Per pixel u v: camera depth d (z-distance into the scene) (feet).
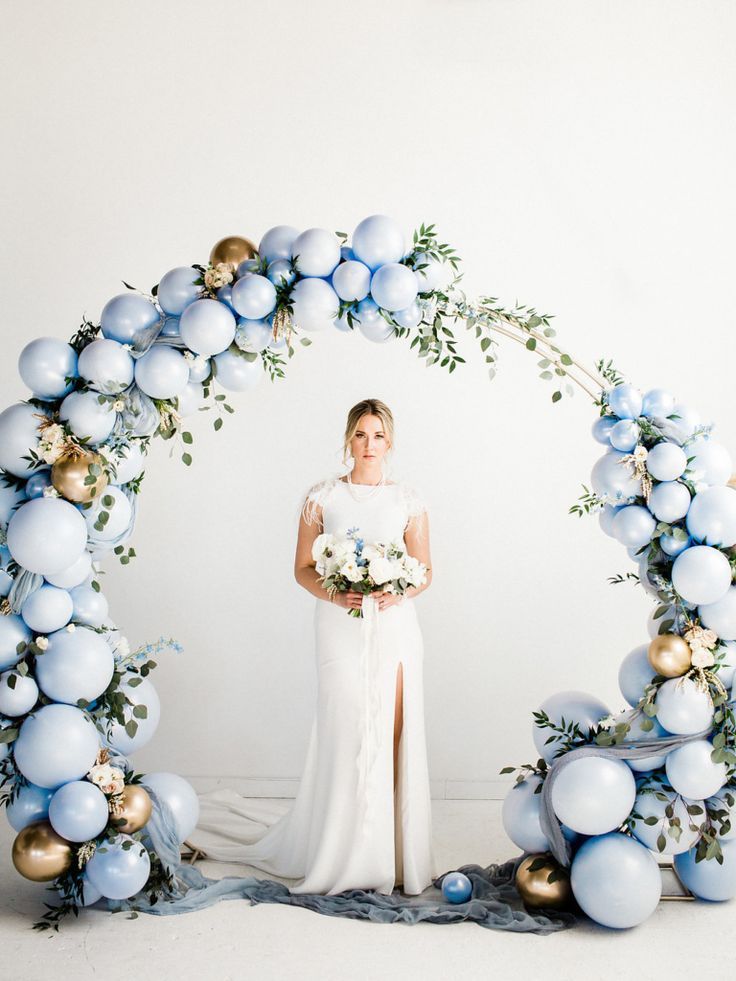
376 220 9.71
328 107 13.98
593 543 14.07
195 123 14.02
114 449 9.64
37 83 14.07
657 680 9.89
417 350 13.99
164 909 9.94
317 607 11.34
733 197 13.87
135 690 10.32
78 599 9.95
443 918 9.80
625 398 10.04
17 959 8.86
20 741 9.37
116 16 14.02
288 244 9.87
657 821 9.64
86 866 9.46
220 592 14.23
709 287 13.91
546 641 14.17
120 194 14.07
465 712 14.23
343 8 13.97
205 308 9.37
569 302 13.94
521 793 10.25
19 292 14.11
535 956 9.04
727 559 9.80
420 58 13.98
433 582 14.15
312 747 11.20
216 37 13.99
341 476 11.71
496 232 13.97
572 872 9.66
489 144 13.97
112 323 9.61
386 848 10.43
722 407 13.92
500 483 14.07
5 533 9.51
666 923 9.78
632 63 13.93
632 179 13.91
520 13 13.97
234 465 14.14
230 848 11.73
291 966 8.82
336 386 14.07
